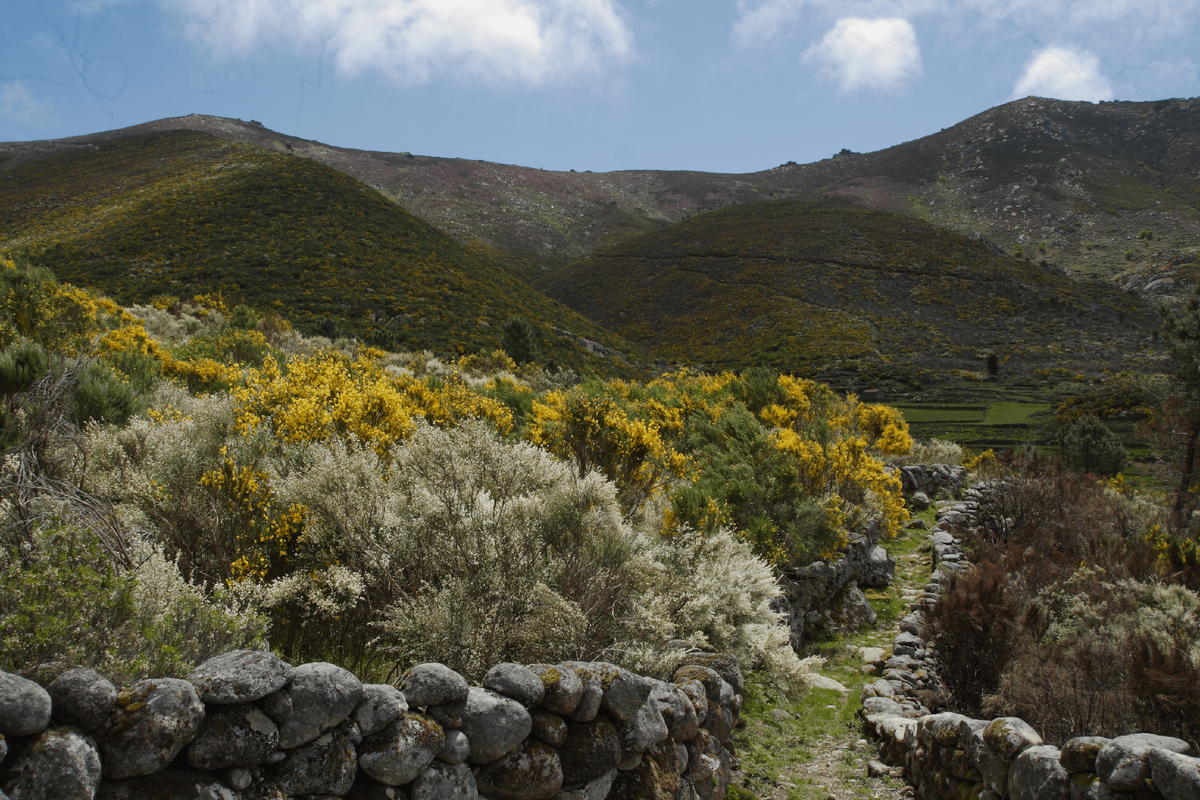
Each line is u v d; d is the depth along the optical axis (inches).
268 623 124.2
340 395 214.1
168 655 90.5
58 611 86.4
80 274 1641.2
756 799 153.0
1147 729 167.8
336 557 149.6
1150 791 101.5
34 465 135.4
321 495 153.1
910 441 634.8
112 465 161.3
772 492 323.0
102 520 118.0
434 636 130.6
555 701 109.5
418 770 92.4
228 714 79.0
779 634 192.4
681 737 134.2
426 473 176.7
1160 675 167.5
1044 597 265.0
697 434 416.5
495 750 100.4
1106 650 197.9
